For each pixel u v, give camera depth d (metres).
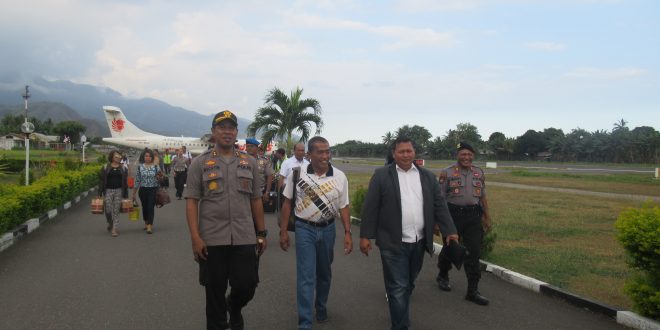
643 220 4.96
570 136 81.94
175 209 14.42
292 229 5.00
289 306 5.45
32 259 7.61
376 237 4.57
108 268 7.09
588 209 14.70
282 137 22.42
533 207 15.20
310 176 4.82
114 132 58.91
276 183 12.22
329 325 4.89
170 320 4.91
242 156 4.17
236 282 4.03
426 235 4.51
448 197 6.00
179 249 8.56
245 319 5.01
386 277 4.50
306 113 22.23
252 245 4.07
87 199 17.50
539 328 4.89
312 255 4.73
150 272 6.88
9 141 81.31
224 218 3.97
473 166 6.16
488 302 5.65
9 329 4.59
